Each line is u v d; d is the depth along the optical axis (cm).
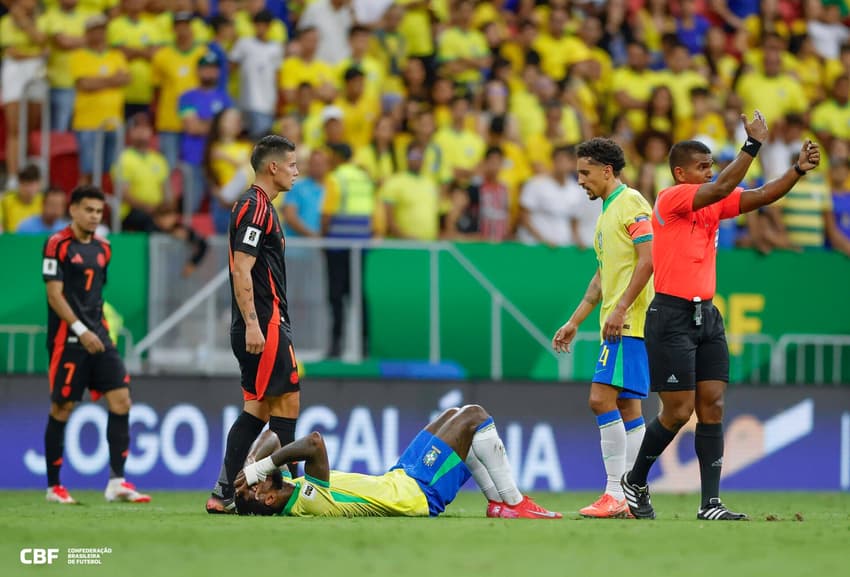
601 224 2830
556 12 5931
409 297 4812
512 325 4953
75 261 3575
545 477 4759
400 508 2631
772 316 5291
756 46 6425
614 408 2838
